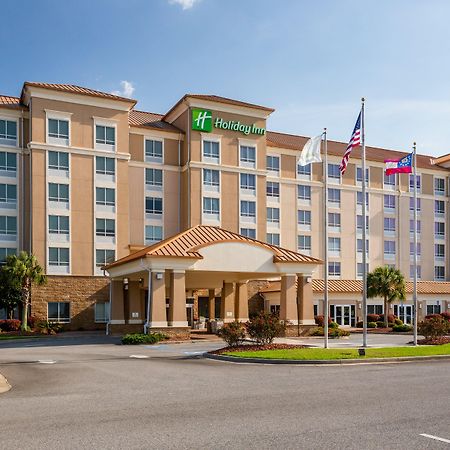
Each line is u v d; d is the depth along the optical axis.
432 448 8.68
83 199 50.00
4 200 48.38
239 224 56.25
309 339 35.34
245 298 45.06
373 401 12.77
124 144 52.19
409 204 70.25
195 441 8.99
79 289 49.03
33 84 48.19
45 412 11.54
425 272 70.38
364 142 28.08
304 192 63.53
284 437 9.27
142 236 53.91
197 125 55.09
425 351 24.53
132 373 18.75
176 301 33.66
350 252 65.44
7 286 43.47
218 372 18.95
